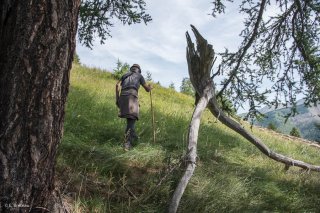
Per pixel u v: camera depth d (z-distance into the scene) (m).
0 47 2.95
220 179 5.86
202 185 5.43
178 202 4.70
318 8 6.62
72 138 5.93
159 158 6.30
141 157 6.05
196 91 6.26
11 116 2.91
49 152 3.11
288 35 7.09
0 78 2.93
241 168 7.09
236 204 5.26
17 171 2.95
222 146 9.03
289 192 6.66
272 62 7.11
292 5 6.88
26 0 2.86
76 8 3.12
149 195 4.80
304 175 7.55
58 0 2.94
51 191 3.27
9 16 2.91
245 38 6.95
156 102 14.56
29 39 2.87
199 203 4.96
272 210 5.79
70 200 4.15
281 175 7.53
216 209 4.96
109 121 8.20
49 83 2.98
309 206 6.32
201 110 6.01
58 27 2.96
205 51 6.07
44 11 2.88
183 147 7.40
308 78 6.74
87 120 7.53
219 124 13.27
